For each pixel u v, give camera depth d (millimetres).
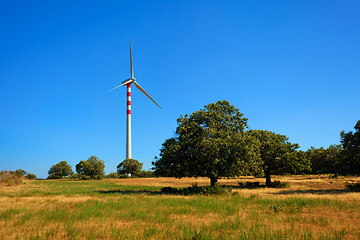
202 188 32969
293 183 55656
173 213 16406
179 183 64062
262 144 50500
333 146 105562
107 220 14023
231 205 19156
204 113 37656
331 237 10414
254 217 14734
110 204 19375
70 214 15164
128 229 11516
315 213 16438
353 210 16953
